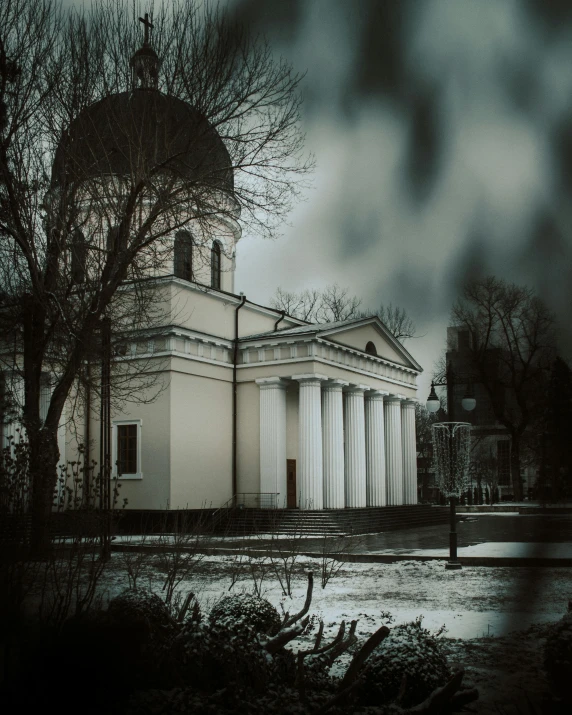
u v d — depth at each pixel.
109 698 5.20
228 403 35.34
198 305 34.09
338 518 31.91
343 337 36.56
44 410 32.59
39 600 8.29
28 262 20.14
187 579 16.20
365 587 15.65
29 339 20.73
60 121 21.11
